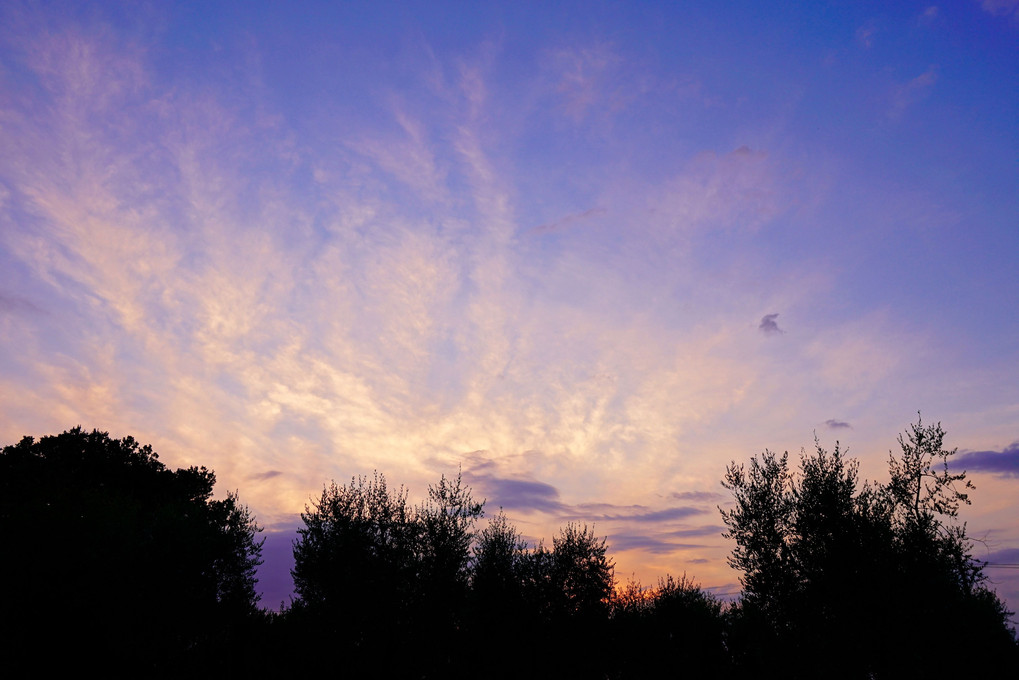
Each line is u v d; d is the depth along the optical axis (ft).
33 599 97.55
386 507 119.24
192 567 119.14
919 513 82.28
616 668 112.68
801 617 81.41
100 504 112.06
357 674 107.96
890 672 75.36
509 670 106.73
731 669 102.01
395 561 113.09
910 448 85.97
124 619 104.01
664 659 110.11
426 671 107.55
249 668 118.62
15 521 101.65
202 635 121.39
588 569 115.55
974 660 76.79
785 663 82.64
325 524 118.73
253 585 146.92
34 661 96.58
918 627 75.82
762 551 86.63
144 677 106.42
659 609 116.37
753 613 90.74
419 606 109.50
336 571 112.16
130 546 108.06
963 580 77.61
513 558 115.96
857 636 77.20
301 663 115.96
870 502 85.30
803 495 88.02
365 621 109.19
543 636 109.19
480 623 109.19
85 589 100.32
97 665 100.73
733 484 93.15
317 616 112.06
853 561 79.97
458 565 113.19
